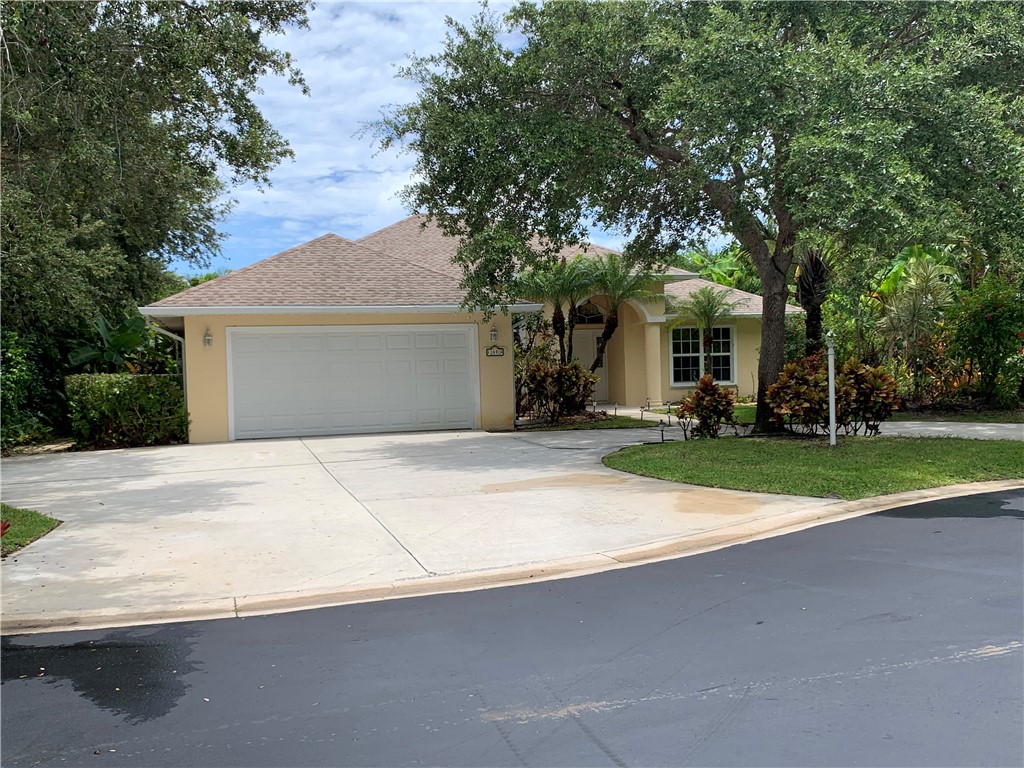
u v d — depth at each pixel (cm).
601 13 1173
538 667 433
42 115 965
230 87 1003
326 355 1611
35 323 1697
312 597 570
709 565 634
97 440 1511
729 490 917
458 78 1203
